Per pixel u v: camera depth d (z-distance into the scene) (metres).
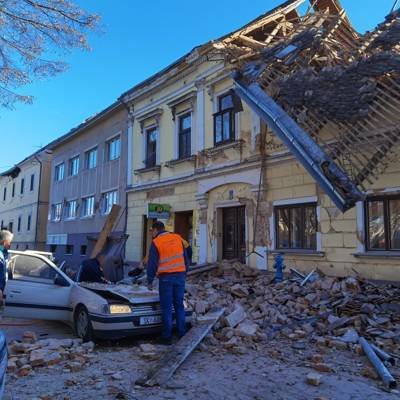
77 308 7.14
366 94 7.86
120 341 6.89
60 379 4.91
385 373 4.81
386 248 9.03
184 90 15.66
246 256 12.52
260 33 13.47
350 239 9.71
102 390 4.56
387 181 8.90
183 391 4.54
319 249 10.37
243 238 12.98
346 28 10.57
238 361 5.57
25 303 7.50
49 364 5.38
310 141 8.24
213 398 4.35
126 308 6.61
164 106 16.86
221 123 13.72
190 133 15.36
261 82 10.23
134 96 18.48
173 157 15.96
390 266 8.91
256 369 5.25
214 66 14.02
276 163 11.71
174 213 15.77
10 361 5.39
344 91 8.24
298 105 8.91
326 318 7.28
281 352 5.97
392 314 7.09
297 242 11.12
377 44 8.88
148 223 17.70
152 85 17.28
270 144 11.93
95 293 7.02
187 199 15.20
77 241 23.73
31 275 7.79
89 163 24.02
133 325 6.55
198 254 14.37
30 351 5.83
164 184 16.33
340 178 7.57
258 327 7.03
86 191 23.45
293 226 11.27
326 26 10.91
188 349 5.64
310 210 10.86
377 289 8.32
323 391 4.53
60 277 7.63
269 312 7.80
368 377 4.95
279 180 11.63
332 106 8.23
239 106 12.36
